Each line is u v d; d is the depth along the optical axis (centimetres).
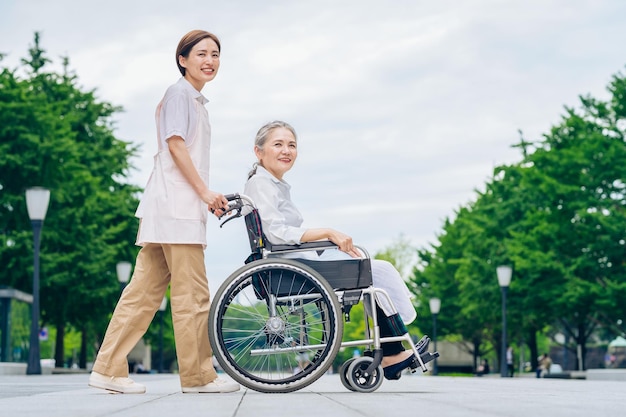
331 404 391
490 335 4653
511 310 3497
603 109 3034
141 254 539
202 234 527
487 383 1005
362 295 507
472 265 3675
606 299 2886
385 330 521
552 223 3019
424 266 5122
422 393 518
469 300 3881
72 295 3003
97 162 3666
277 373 498
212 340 493
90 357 6619
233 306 499
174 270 524
